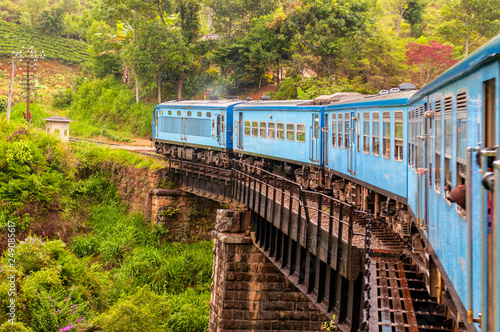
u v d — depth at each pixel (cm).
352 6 4534
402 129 1195
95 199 3434
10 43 9031
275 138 2298
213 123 2864
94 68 6425
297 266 1458
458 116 554
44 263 2205
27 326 1892
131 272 2638
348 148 1697
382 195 1476
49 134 3341
